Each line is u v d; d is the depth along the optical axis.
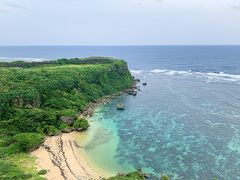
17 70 121.81
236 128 92.25
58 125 88.69
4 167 58.47
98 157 71.00
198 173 63.00
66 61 171.00
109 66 156.62
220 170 64.38
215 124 96.31
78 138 83.38
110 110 113.38
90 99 121.06
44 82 107.19
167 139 83.06
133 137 84.62
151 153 73.56
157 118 103.25
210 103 125.25
